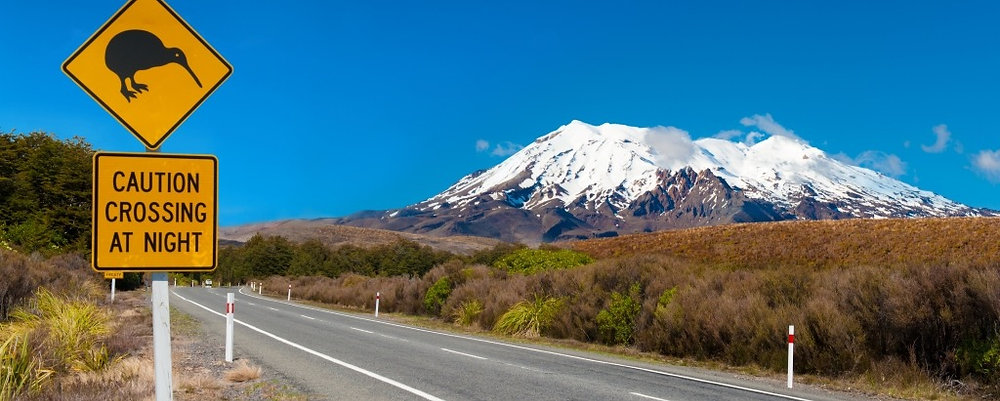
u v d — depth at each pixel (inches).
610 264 877.8
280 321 959.6
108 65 183.2
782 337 569.3
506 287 1035.9
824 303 561.3
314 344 649.0
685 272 802.8
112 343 508.4
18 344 387.2
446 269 1301.7
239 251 4407.0
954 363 475.2
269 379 431.2
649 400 383.2
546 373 485.1
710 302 659.4
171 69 187.0
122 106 182.5
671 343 673.0
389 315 1285.7
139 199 177.2
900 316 497.7
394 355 573.6
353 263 3526.1
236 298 1823.3
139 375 374.3
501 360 560.7
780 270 684.7
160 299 178.5
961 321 475.8
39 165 2150.6
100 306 935.0
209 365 493.4
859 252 2266.2
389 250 3548.2
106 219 174.9
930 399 434.9
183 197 180.1
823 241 2524.6
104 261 173.8
